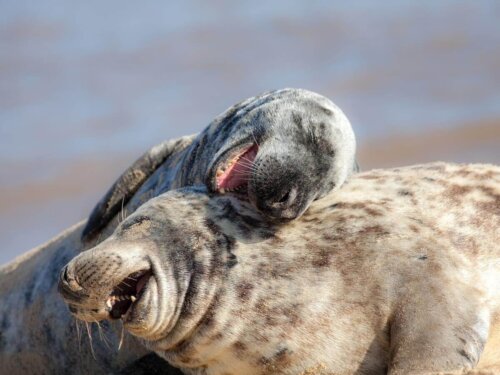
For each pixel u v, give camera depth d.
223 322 25.02
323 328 24.58
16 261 35.28
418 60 77.62
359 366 24.52
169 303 25.25
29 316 33.25
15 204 55.31
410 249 24.86
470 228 25.52
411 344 23.61
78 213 54.28
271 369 25.00
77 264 25.52
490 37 82.00
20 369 33.44
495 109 64.94
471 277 24.75
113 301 25.84
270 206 25.61
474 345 23.34
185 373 26.62
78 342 31.52
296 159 26.78
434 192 26.27
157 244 25.64
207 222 25.83
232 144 27.77
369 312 24.44
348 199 26.30
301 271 24.94
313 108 28.23
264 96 29.45
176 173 30.73
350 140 28.25
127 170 32.59
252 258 25.23
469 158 57.28
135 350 30.03
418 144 59.81
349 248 25.05
